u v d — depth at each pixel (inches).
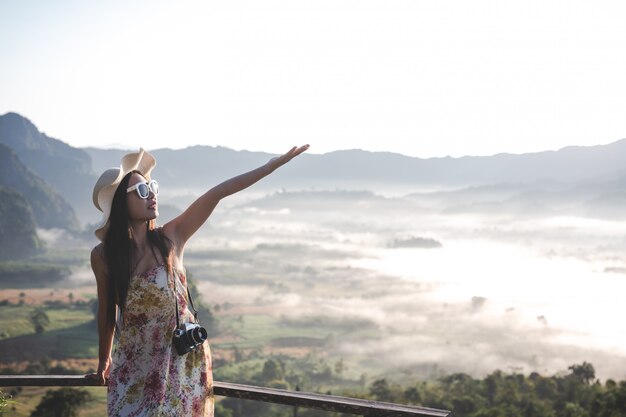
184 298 103.7
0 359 5403.5
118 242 101.3
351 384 6092.5
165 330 100.0
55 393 2199.8
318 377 6397.6
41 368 5024.6
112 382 100.3
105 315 107.3
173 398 98.4
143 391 98.3
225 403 3420.3
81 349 6008.9
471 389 3767.2
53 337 6491.1
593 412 2952.8
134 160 103.9
